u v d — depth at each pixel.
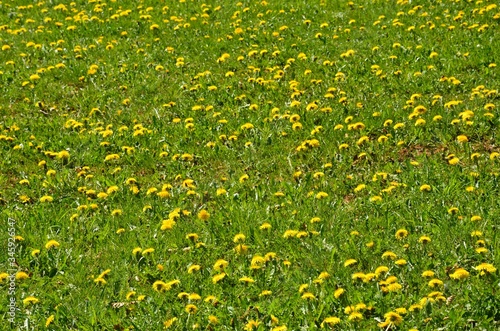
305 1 14.77
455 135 8.46
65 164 8.81
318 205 7.16
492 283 5.66
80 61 12.33
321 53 11.80
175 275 6.28
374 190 7.38
